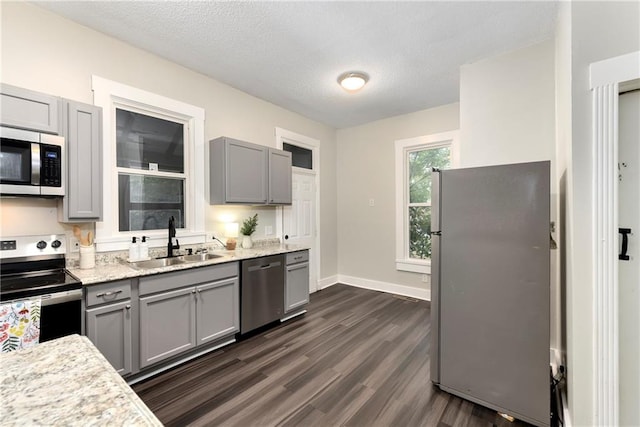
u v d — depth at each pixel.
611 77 1.36
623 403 1.39
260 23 2.21
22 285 1.66
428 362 2.36
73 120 1.98
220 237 3.17
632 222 1.38
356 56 2.67
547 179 1.66
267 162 3.33
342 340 2.75
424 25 2.22
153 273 2.09
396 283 4.33
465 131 2.77
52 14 2.09
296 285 3.35
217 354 2.48
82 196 2.03
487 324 1.83
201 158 3.00
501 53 2.59
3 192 1.68
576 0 1.45
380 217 4.50
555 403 1.79
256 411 1.78
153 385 2.04
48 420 0.54
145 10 2.06
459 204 1.93
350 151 4.86
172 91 2.77
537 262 1.68
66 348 0.84
